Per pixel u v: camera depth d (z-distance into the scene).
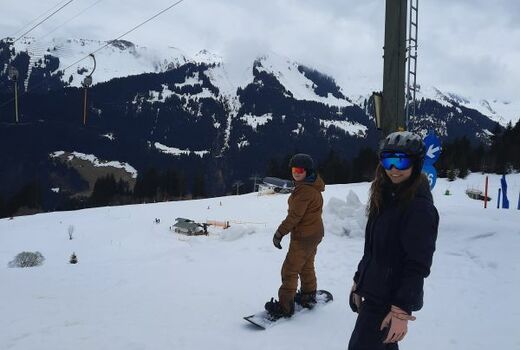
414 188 2.21
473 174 71.81
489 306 4.96
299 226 4.44
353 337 2.37
